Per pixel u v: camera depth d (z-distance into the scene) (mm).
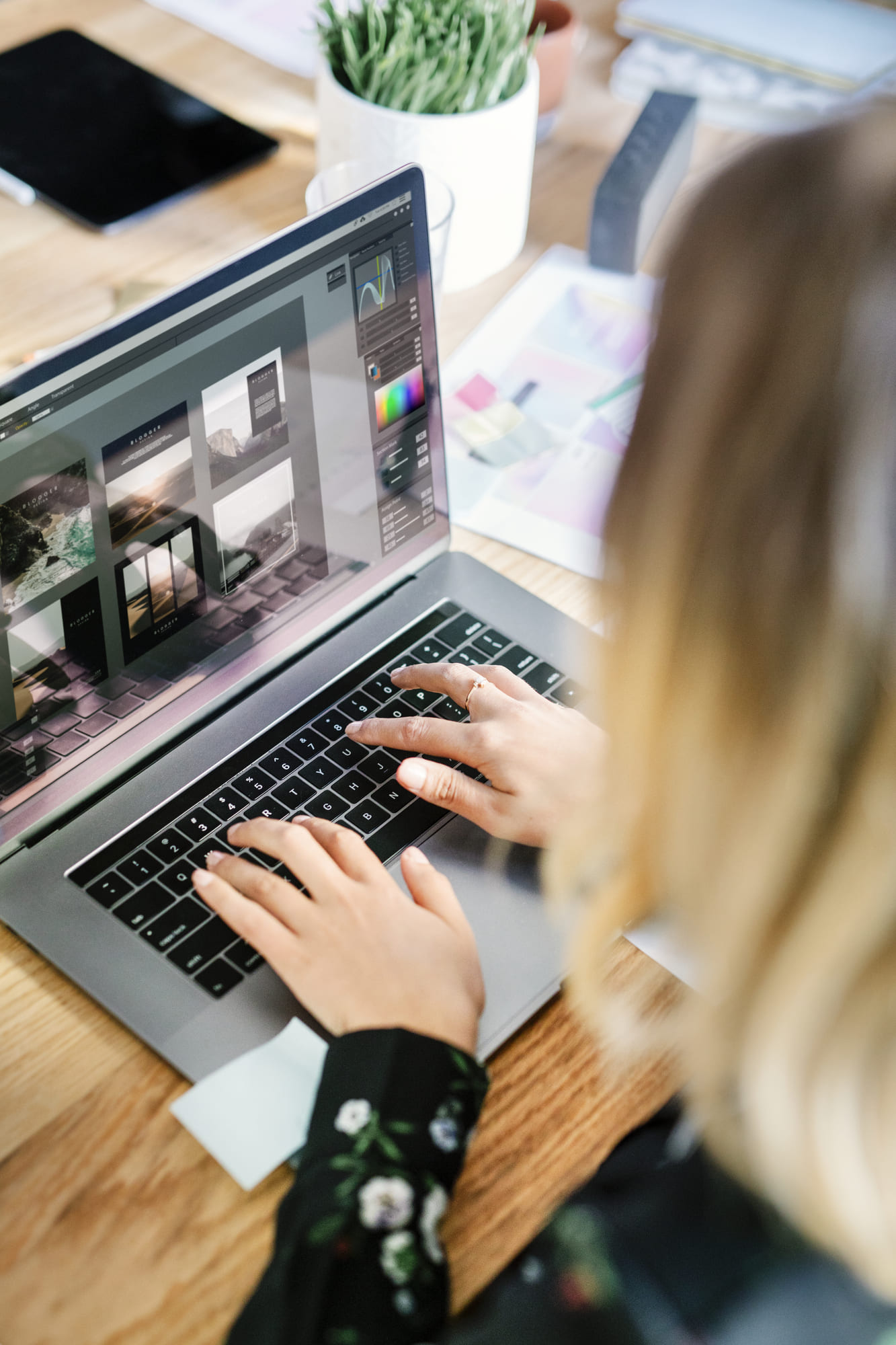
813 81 1311
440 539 873
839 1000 382
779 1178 416
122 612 682
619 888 530
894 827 349
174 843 689
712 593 360
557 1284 425
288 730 758
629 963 662
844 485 316
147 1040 607
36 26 1312
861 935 366
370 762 747
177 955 640
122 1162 572
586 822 549
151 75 1257
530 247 1174
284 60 1325
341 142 1020
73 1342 515
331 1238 510
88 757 703
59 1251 542
